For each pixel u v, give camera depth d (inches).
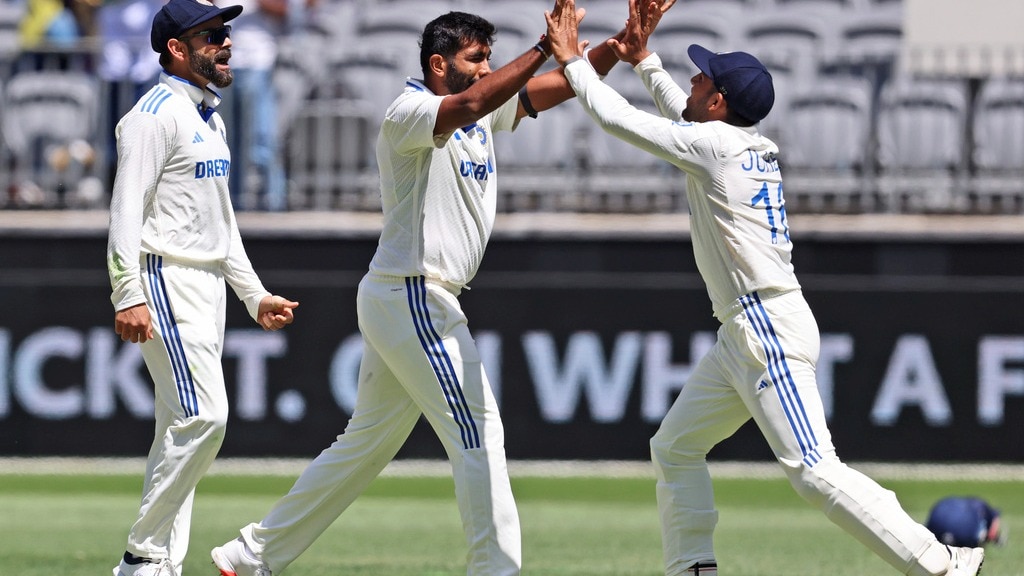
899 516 668.7
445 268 690.2
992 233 1502.2
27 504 1280.8
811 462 676.1
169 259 716.7
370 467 740.7
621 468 1523.1
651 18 771.4
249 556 734.5
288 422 1526.8
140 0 1721.2
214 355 724.7
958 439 1505.9
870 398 1513.3
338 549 1022.4
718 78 700.7
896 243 1510.8
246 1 1699.1
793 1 1760.6
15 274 1528.1
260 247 1536.7
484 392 690.2
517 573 679.7
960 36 1754.4
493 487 680.4
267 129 1539.1
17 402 1524.4
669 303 1526.8
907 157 1540.4
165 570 717.9
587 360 1529.3
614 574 903.7
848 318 1517.0
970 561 674.8
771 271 687.1
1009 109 1537.9
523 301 1533.0
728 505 1320.1
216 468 1502.2
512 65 675.4
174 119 712.4
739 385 697.6
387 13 1779.0
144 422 1521.9
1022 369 1504.7
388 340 693.9
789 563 966.4
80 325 1525.6
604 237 1526.8
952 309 1508.4
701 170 686.5
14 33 1717.5
